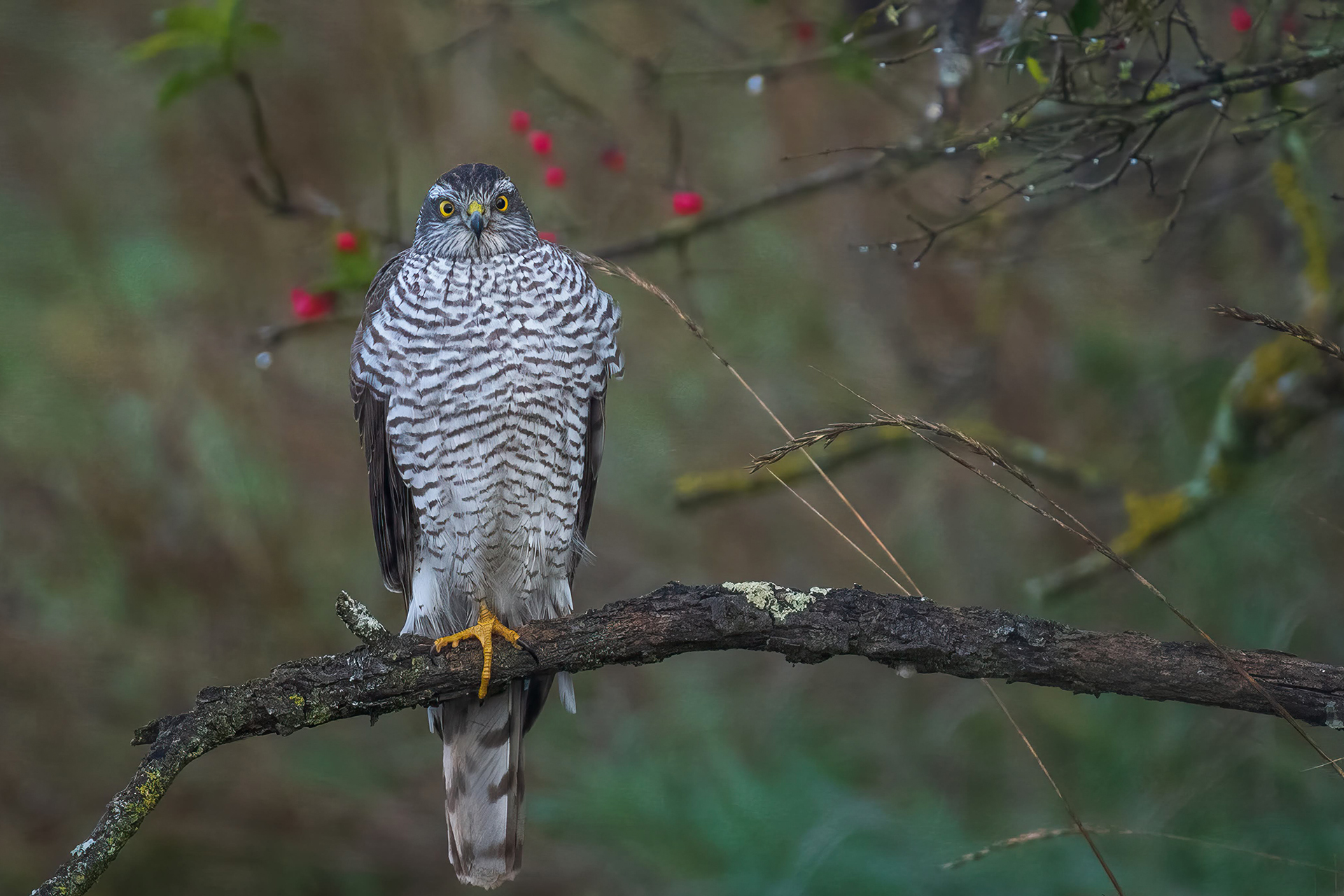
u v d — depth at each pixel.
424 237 7.34
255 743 12.14
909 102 8.59
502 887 11.05
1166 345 11.84
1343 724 4.96
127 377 12.30
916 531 12.58
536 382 7.19
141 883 11.01
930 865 10.02
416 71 10.40
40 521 12.43
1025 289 11.59
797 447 4.81
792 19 9.13
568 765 12.16
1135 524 9.44
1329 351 4.42
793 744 11.84
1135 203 10.38
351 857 11.36
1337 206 9.88
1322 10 7.18
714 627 5.60
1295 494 10.21
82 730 11.73
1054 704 11.43
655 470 13.04
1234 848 5.12
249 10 11.03
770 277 12.28
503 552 7.47
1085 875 9.62
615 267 5.29
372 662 5.70
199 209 11.70
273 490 12.52
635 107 10.69
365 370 7.42
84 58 12.27
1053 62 6.95
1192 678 5.08
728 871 10.52
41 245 12.70
